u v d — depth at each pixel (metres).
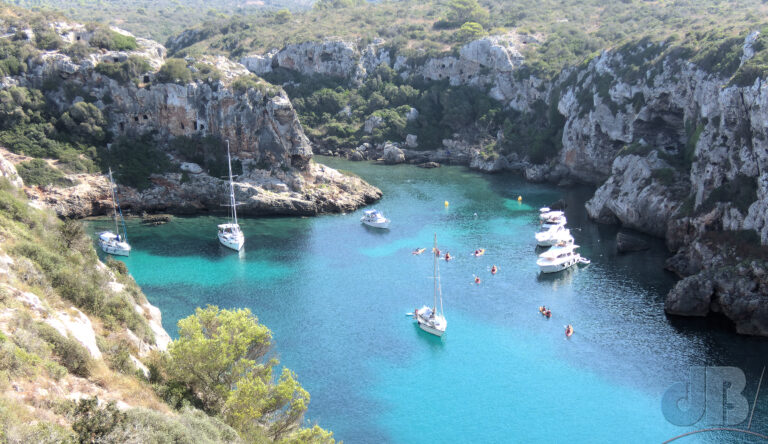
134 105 106.12
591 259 81.25
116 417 24.42
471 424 47.19
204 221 97.44
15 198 44.75
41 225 43.81
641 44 115.50
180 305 65.94
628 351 57.16
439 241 89.38
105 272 47.38
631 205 92.44
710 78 85.94
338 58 171.88
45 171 94.06
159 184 102.31
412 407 49.28
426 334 61.09
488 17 183.75
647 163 94.31
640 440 45.25
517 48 157.75
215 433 29.05
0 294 30.17
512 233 92.94
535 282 73.75
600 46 148.00
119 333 37.88
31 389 25.52
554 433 46.12
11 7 113.31
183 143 106.75
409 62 169.12
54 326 30.75
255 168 107.75
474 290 71.56
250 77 112.25
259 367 36.94
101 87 105.25
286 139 108.19
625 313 64.94
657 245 86.25
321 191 107.00
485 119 152.00
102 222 93.94
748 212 67.69
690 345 58.00
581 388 51.59
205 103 107.25
